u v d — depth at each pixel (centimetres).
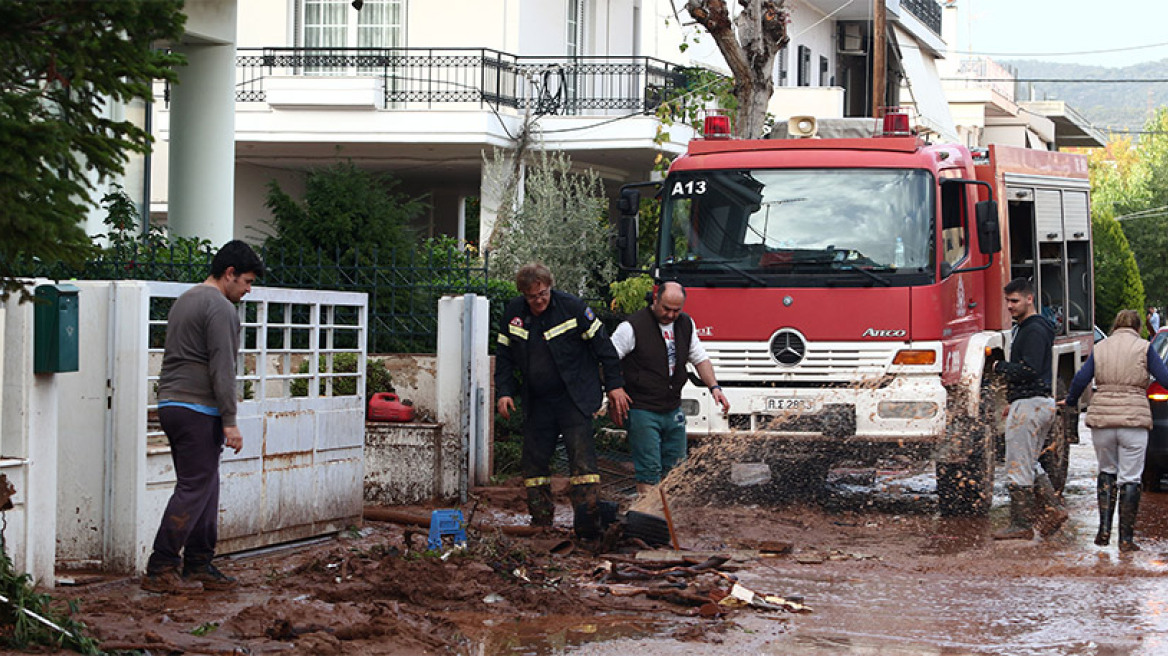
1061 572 955
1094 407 1076
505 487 1262
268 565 896
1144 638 746
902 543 1083
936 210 1228
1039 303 1516
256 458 930
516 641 714
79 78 509
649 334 1077
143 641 661
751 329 1236
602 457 1530
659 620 770
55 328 744
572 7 2694
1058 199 1608
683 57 2912
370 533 1044
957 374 1263
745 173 1266
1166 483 1528
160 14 516
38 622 627
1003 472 1592
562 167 2044
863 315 1216
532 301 997
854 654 701
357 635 702
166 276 1181
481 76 2366
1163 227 6600
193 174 1623
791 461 1302
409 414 1212
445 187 2839
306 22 2516
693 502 1284
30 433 744
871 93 3928
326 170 1585
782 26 1694
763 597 821
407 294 1359
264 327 945
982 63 5641
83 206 522
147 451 846
